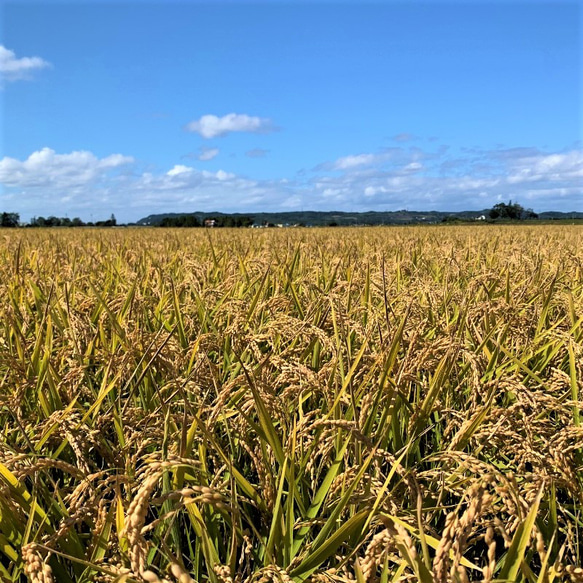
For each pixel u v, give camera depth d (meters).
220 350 3.30
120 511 1.59
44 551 1.59
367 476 1.88
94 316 3.92
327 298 3.44
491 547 1.17
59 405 2.54
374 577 1.35
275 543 1.68
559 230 25.75
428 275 6.27
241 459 2.54
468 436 2.05
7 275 5.77
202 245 11.99
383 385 2.21
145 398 2.80
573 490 1.85
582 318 3.30
